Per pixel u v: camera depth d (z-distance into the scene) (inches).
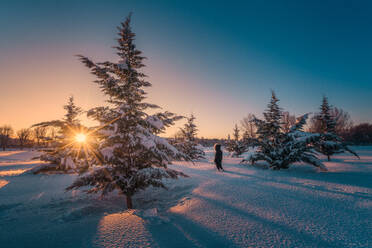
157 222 133.3
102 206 199.6
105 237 112.1
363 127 1809.8
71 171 430.3
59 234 119.5
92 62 187.8
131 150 201.9
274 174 339.0
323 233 110.7
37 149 427.5
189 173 390.9
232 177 322.0
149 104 217.8
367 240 101.1
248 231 116.3
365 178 280.7
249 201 178.5
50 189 275.7
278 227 120.4
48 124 178.9
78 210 173.5
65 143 192.4
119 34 223.0
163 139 203.2
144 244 103.0
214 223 130.3
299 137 393.4
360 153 905.5
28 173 414.0
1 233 124.3
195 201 187.0
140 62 229.0
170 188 275.3
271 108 444.5
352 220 128.0
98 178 191.9
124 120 195.8
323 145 396.8
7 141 3070.9
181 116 231.9
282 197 188.2
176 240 107.6
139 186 203.9
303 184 246.5
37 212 175.8
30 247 103.7
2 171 466.6
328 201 171.2
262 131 448.1
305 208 154.4
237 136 1344.7
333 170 370.0
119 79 219.8
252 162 462.3
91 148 186.7
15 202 209.2
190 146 765.9
